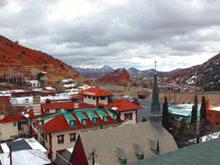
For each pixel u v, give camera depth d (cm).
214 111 8575
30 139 5069
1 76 16488
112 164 3341
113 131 3709
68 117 5322
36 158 3747
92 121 5512
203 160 1619
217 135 5822
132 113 6381
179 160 1714
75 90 13675
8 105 7606
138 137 3809
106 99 7812
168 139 3997
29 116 6262
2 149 4422
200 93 17712
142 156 3553
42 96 9750
